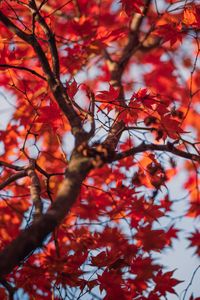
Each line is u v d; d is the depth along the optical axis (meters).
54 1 8.09
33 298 4.97
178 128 4.94
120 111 5.06
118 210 5.41
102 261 5.01
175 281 5.07
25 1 6.25
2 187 4.96
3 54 5.57
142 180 5.63
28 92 6.43
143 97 5.10
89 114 4.78
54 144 6.88
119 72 6.76
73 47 6.31
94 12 8.16
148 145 4.57
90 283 5.00
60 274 4.89
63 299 4.92
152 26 6.62
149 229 4.96
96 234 5.23
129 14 5.68
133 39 7.20
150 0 7.20
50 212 3.56
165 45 8.70
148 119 4.87
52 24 6.13
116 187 5.55
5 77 6.43
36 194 4.54
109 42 6.28
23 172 4.94
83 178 3.83
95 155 3.84
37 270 4.82
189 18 5.83
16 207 6.33
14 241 3.42
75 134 4.12
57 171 6.91
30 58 6.56
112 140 4.64
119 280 4.99
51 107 5.32
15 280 4.90
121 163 6.04
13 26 4.75
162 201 5.45
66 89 5.00
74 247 5.26
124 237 4.98
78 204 5.77
